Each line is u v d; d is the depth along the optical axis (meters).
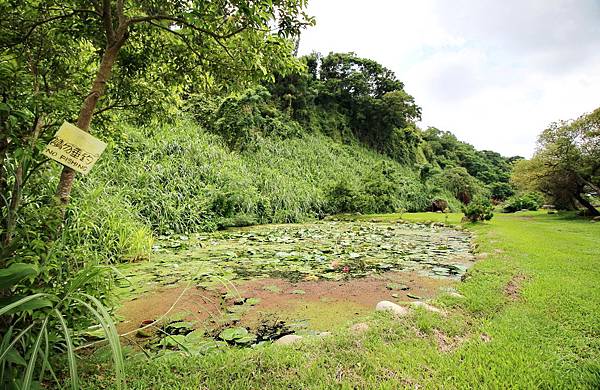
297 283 3.50
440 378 1.61
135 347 2.00
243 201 9.61
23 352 1.38
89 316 1.69
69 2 1.83
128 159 7.61
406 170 25.48
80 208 3.33
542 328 2.21
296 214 11.09
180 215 7.36
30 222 1.47
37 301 1.22
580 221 12.26
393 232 8.36
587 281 3.33
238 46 2.11
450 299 2.70
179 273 3.78
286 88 20.20
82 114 1.67
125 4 2.06
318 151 18.02
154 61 2.43
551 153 14.34
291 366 1.67
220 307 2.75
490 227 8.65
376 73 28.08
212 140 11.85
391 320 2.24
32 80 1.61
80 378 1.54
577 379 1.62
